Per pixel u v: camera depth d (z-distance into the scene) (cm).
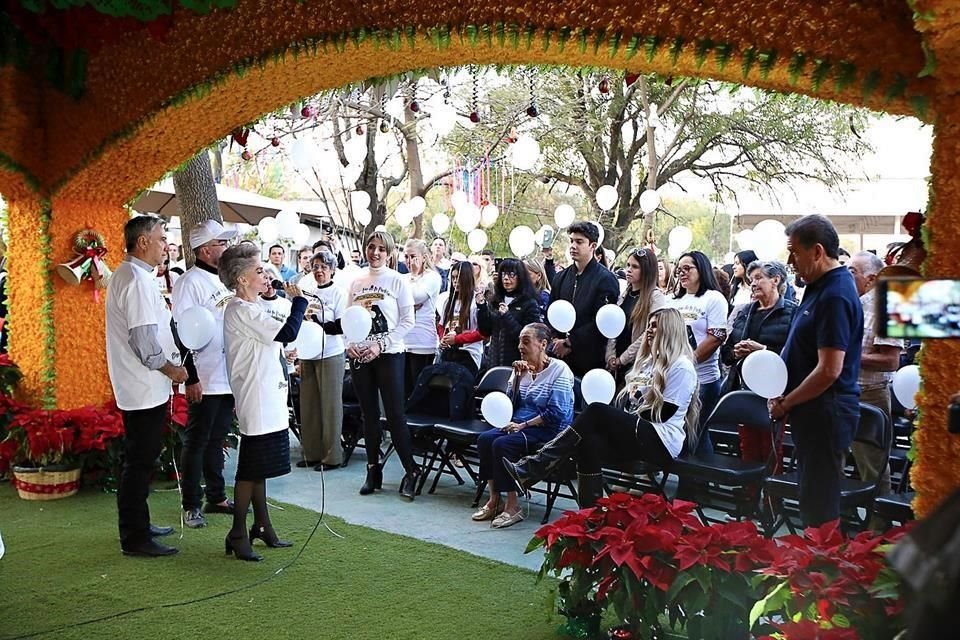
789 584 279
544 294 724
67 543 484
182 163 585
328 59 422
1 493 592
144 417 460
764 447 486
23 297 630
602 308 552
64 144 590
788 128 1395
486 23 361
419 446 601
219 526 518
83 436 582
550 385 525
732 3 302
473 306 704
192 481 517
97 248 617
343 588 416
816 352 367
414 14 383
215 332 512
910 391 422
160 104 509
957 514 127
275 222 825
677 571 321
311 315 629
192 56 483
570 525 348
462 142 1462
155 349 447
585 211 1770
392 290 586
